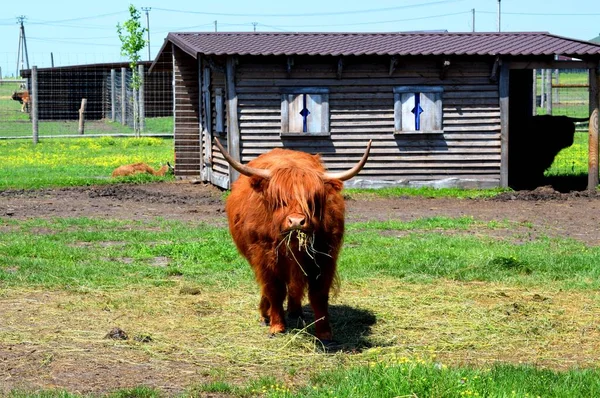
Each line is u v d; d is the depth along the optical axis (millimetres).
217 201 18844
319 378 6816
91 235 13797
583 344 8195
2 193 19828
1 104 69812
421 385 6039
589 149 20938
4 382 6758
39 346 7809
